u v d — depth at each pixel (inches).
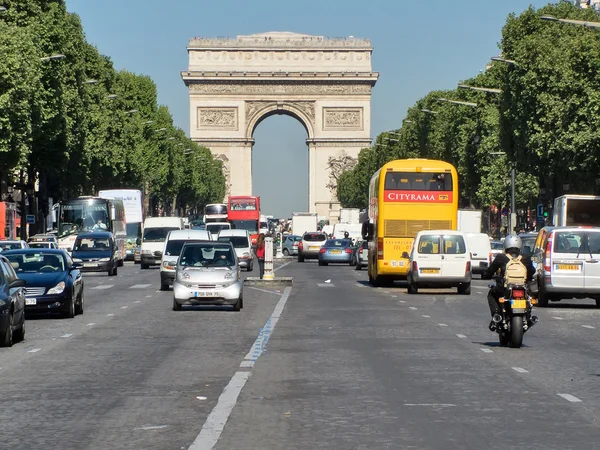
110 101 6136.8
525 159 4443.9
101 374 1168.8
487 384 1085.1
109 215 5113.2
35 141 4608.8
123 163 6294.3
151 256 4776.1
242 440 783.7
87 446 765.9
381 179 3090.6
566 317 2022.6
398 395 1008.2
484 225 6732.3
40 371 1199.6
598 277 2247.8
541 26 4803.2
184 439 788.6
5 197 4953.3
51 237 4785.9
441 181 3075.8
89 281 3548.2
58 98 4539.9
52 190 6008.9
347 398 988.6
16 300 1515.7
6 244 3412.9
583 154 4069.9
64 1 4768.7
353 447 759.7
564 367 1227.9
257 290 3009.4
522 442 778.2
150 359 1315.2
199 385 1076.5
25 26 4379.9
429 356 1344.7
